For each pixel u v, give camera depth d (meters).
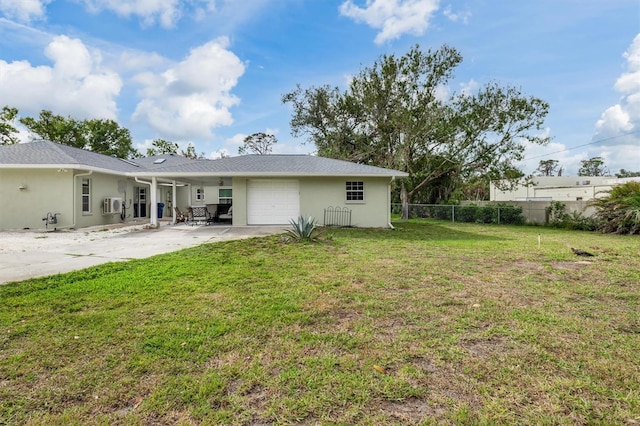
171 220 17.55
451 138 20.95
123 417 1.99
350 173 12.91
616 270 5.75
